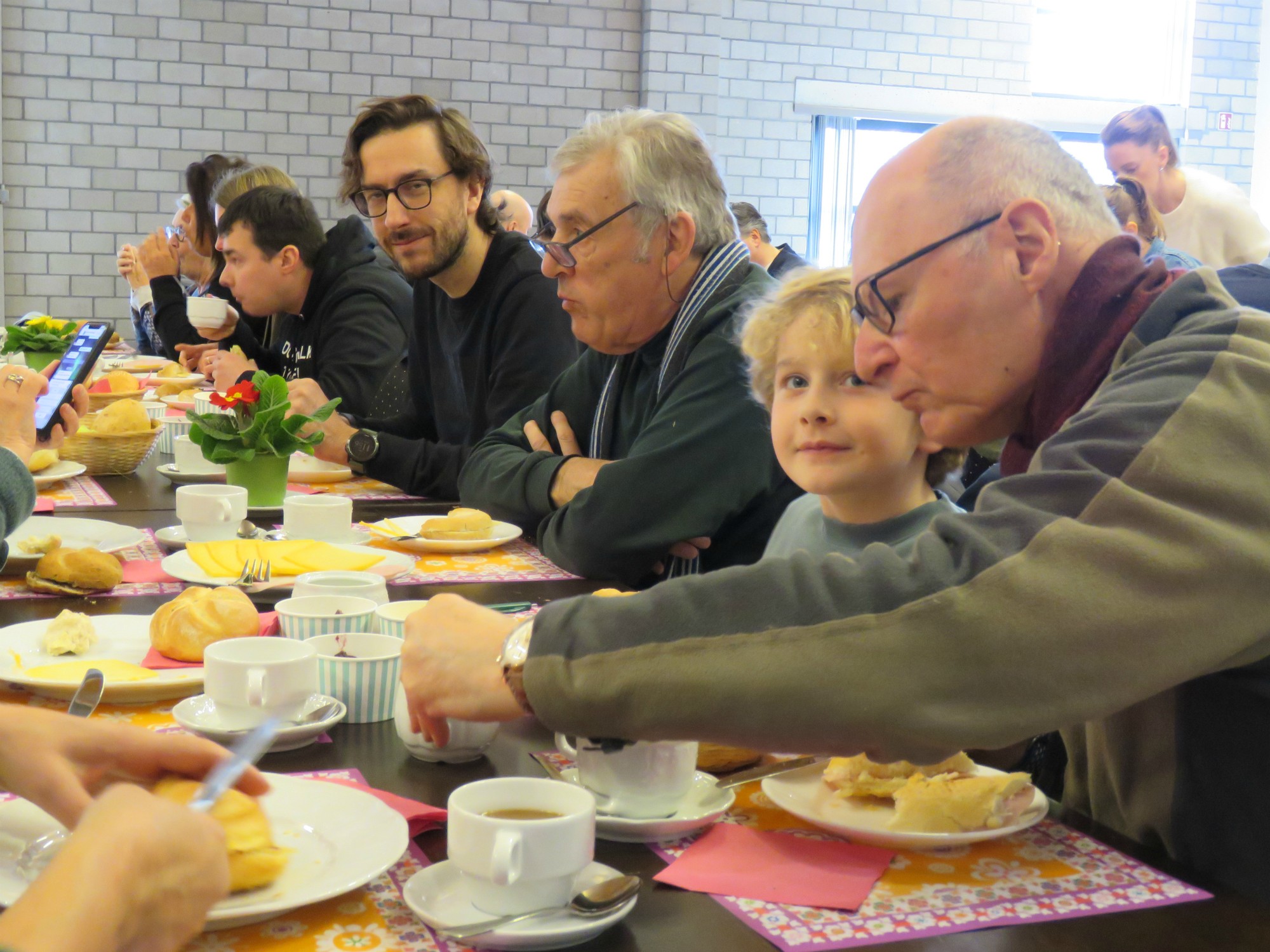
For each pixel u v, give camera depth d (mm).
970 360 941
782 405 1423
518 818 742
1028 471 835
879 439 1361
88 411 2934
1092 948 698
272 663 991
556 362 2523
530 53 7449
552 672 790
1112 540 742
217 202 4227
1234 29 8656
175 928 542
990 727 735
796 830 864
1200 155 8695
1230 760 902
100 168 6797
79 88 6711
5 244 6703
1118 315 907
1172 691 930
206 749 760
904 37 8125
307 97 7078
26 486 1431
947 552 770
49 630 1190
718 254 1912
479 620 892
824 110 7977
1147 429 782
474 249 2576
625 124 1883
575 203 1862
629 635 781
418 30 7223
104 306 6906
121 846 522
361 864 727
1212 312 875
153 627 1195
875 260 948
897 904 748
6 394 1525
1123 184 3215
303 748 1008
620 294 1901
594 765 858
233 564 1550
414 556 1816
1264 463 773
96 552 1474
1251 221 4266
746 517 1857
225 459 2066
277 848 718
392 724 1079
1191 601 741
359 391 3152
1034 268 908
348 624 1189
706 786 918
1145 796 955
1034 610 730
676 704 755
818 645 745
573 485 1917
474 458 2145
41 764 721
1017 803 861
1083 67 8531
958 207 910
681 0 7559
